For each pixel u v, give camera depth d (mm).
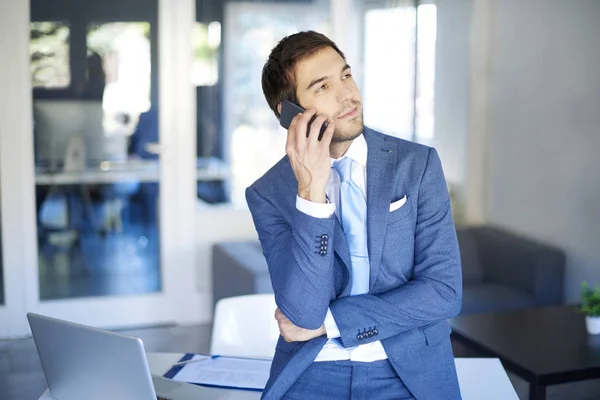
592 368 3113
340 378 1504
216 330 2389
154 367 2074
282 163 1668
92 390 1678
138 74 4867
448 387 1535
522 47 5047
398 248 1543
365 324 1479
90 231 4906
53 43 4695
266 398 1509
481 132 5508
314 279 1456
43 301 4855
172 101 4934
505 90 5246
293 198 1614
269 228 1654
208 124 5035
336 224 1532
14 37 4594
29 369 4211
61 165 4801
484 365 2121
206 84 5000
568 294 4695
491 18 5375
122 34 4812
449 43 5410
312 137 1441
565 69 4656
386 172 1547
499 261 4789
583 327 3652
